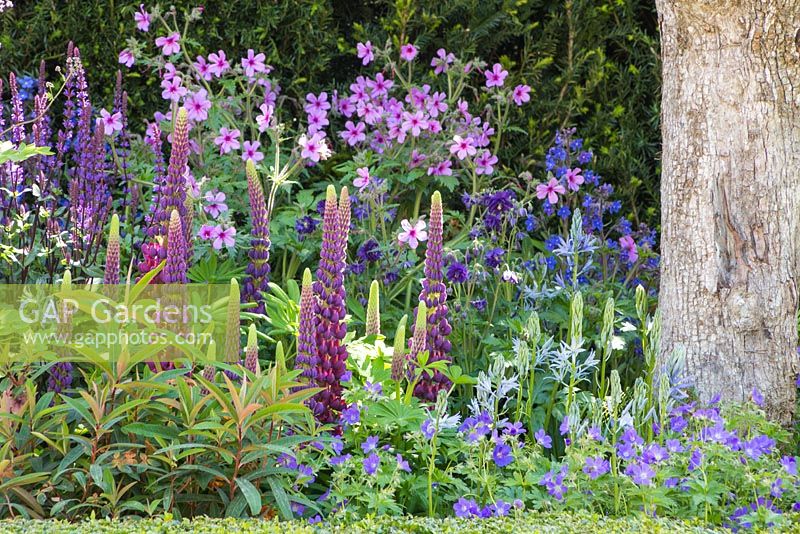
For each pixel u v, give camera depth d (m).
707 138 4.60
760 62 4.51
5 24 6.54
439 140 6.66
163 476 3.55
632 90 7.15
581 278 5.87
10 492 3.53
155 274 3.86
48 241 4.89
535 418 4.86
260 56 6.21
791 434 4.52
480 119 6.75
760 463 3.77
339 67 7.42
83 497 3.53
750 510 3.51
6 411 3.60
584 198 6.75
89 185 5.29
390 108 6.57
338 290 4.30
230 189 5.95
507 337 5.55
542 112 7.20
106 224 5.74
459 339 5.39
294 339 4.83
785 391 4.61
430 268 4.61
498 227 5.71
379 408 4.11
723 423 3.89
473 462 3.88
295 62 7.02
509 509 3.67
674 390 4.31
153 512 3.59
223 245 5.61
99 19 6.58
